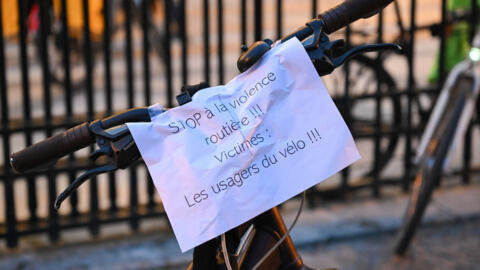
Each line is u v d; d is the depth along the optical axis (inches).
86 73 120.5
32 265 115.3
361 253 123.1
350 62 147.5
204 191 40.8
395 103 150.9
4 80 115.5
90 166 122.8
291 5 354.6
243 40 126.4
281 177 41.3
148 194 128.1
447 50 154.8
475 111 150.6
